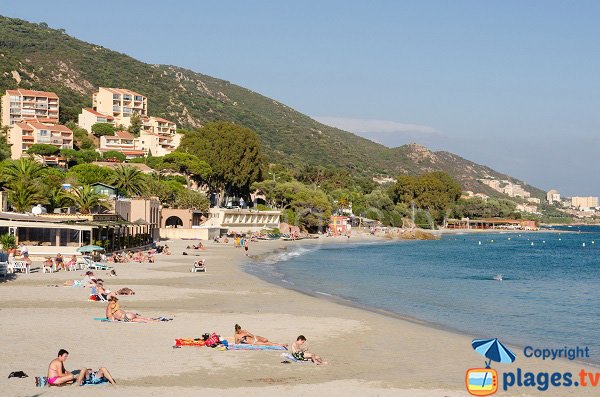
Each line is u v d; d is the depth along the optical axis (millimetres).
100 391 20750
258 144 191125
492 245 188750
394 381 23172
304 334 32219
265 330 33000
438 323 38719
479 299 52438
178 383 22062
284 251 118375
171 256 89625
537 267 99062
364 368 25219
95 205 97562
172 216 142875
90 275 49531
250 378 23031
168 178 171125
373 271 81375
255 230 169500
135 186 139000
